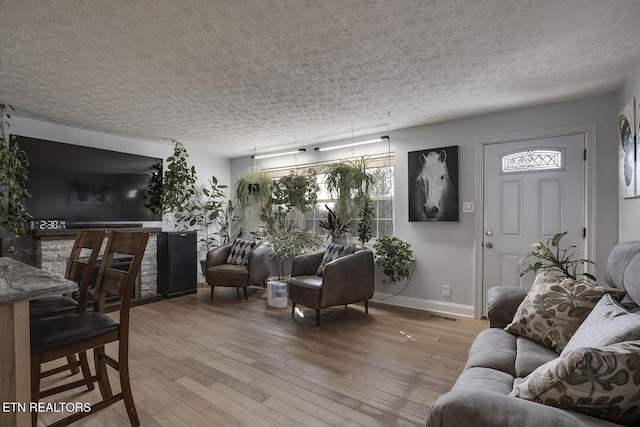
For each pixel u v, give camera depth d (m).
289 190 4.69
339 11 1.71
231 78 2.54
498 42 2.03
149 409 1.84
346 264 3.39
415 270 3.93
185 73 2.44
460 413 0.83
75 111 3.30
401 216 4.05
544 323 1.67
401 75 2.52
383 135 4.19
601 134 2.93
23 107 3.18
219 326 3.27
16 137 3.38
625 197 2.52
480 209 3.50
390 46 2.08
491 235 3.46
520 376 1.37
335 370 2.31
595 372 0.82
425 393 2.01
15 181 3.14
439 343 2.81
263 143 4.78
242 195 5.17
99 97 2.92
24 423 1.13
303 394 2.00
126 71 2.40
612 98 2.89
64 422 1.45
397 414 1.80
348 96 2.95
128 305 1.66
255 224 5.34
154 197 4.64
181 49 2.08
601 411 0.82
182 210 4.81
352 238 4.41
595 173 2.95
